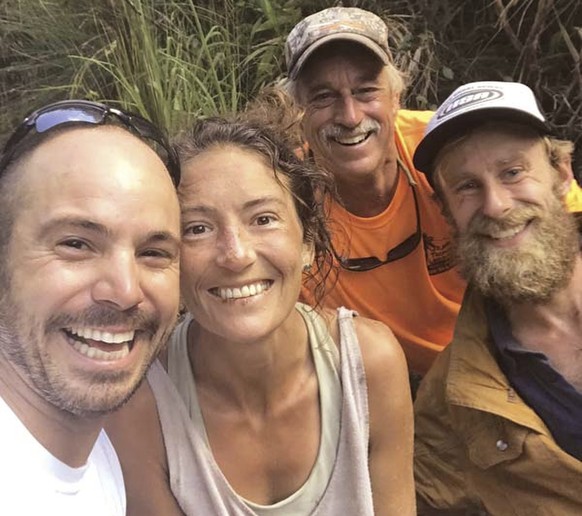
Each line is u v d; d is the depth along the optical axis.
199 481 0.62
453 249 0.87
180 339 0.64
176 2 1.51
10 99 1.66
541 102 1.30
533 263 0.75
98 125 0.43
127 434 0.62
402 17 1.38
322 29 0.96
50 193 0.40
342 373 0.63
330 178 0.65
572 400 0.72
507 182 0.77
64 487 0.44
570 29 1.30
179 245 0.46
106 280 0.41
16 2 1.72
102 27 1.50
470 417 0.79
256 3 1.41
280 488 0.64
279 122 0.61
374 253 0.99
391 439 0.67
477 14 1.38
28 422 0.43
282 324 0.60
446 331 1.05
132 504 0.64
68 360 0.41
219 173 0.56
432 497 0.85
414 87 1.30
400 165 1.00
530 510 0.77
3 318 0.41
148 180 0.43
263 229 0.56
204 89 1.27
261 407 0.63
